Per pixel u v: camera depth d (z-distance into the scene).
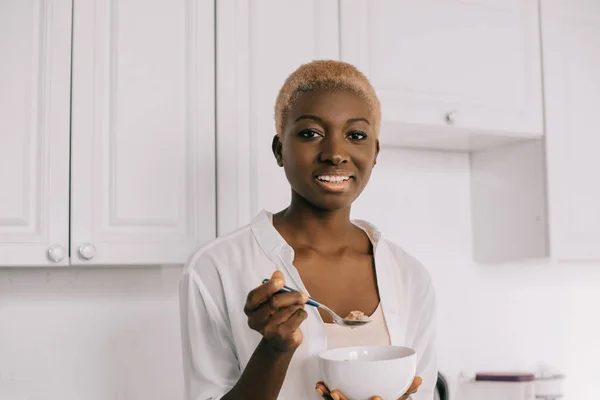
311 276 0.86
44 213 1.19
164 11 1.29
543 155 1.66
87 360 1.46
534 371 1.89
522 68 1.63
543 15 1.67
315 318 0.83
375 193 1.74
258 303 0.69
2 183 1.17
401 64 1.47
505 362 1.88
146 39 1.27
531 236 1.70
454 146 1.79
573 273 2.00
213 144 1.31
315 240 0.89
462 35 1.55
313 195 0.83
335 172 0.81
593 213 1.71
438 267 1.81
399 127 1.50
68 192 1.21
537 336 1.93
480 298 1.86
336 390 0.74
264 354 0.72
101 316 1.48
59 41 1.21
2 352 1.41
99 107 1.24
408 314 0.92
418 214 1.80
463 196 1.87
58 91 1.21
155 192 1.27
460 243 1.85
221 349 0.86
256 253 0.87
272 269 0.86
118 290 1.50
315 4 1.41
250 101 1.34
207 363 0.84
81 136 1.22
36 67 1.21
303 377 0.81
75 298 1.46
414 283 0.96
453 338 1.82
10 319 1.42
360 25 1.44
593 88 1.73
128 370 1.49
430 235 1.81
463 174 1.88
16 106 1.19
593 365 1.99
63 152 1.21
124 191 1.25
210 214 1.30
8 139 1.18
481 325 1.86
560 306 1.97
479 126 1.56
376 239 0.94
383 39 1.46
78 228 1.21
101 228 1.23
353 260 0.90
